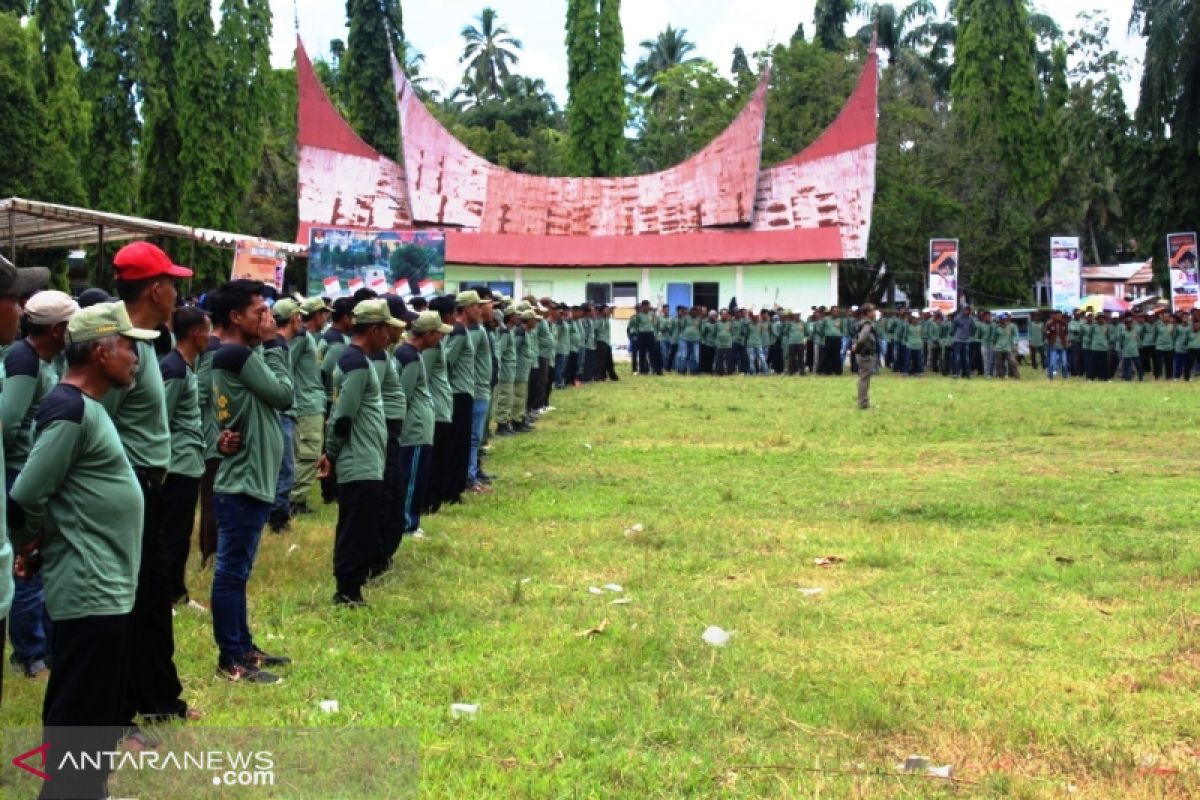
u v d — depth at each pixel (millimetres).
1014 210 44625
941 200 43344
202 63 39375
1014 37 43562
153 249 5039
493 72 70375
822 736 4938
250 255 19969
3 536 3711
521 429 16781
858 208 40125
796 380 28891
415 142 42375
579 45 47906
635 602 7129
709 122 49562
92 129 39781
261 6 42062
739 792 4359
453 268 41938
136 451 4910
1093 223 57875
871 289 48531
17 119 28344
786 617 6754
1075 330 29875
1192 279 30922
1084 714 5172
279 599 7148
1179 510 10227
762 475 12688
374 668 5879
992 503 10695
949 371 31438
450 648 6223
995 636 6379
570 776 4484
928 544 8852
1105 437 15898
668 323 32594
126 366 4184
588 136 48031
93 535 4094
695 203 42562
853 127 40875
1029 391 24625
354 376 6891
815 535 9195
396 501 7781
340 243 16812
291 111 50844
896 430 16812
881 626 6605
